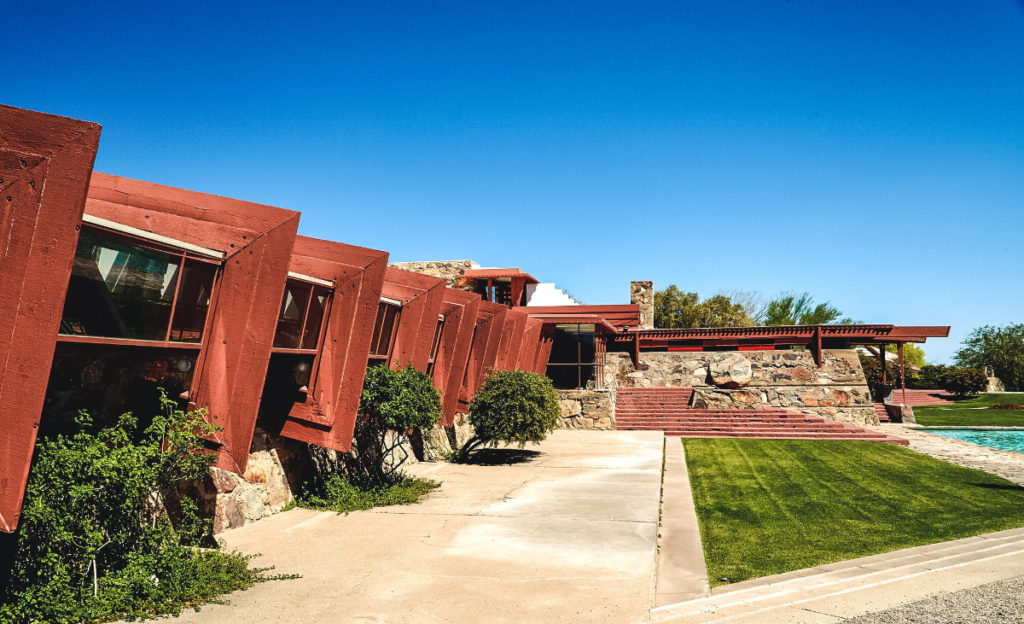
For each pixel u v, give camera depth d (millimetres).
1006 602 6230
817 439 22719
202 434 8359
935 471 15891
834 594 6734
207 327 8430
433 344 17328
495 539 9297
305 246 10945
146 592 6539
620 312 29531
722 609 6438
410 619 6215
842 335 29172
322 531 9758
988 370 59000
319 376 10664
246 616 6262
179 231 8078
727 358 29359
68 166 5445
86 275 6777
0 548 5914
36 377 5473
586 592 7020
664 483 14375
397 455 16406
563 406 26203
